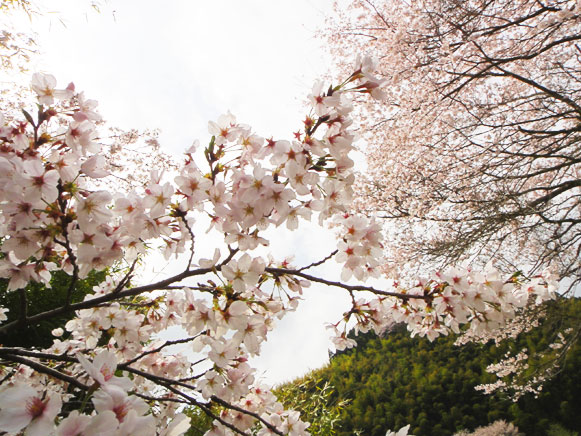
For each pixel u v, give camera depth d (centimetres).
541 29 572
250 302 168
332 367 1263
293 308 193
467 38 621
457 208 733
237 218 145
